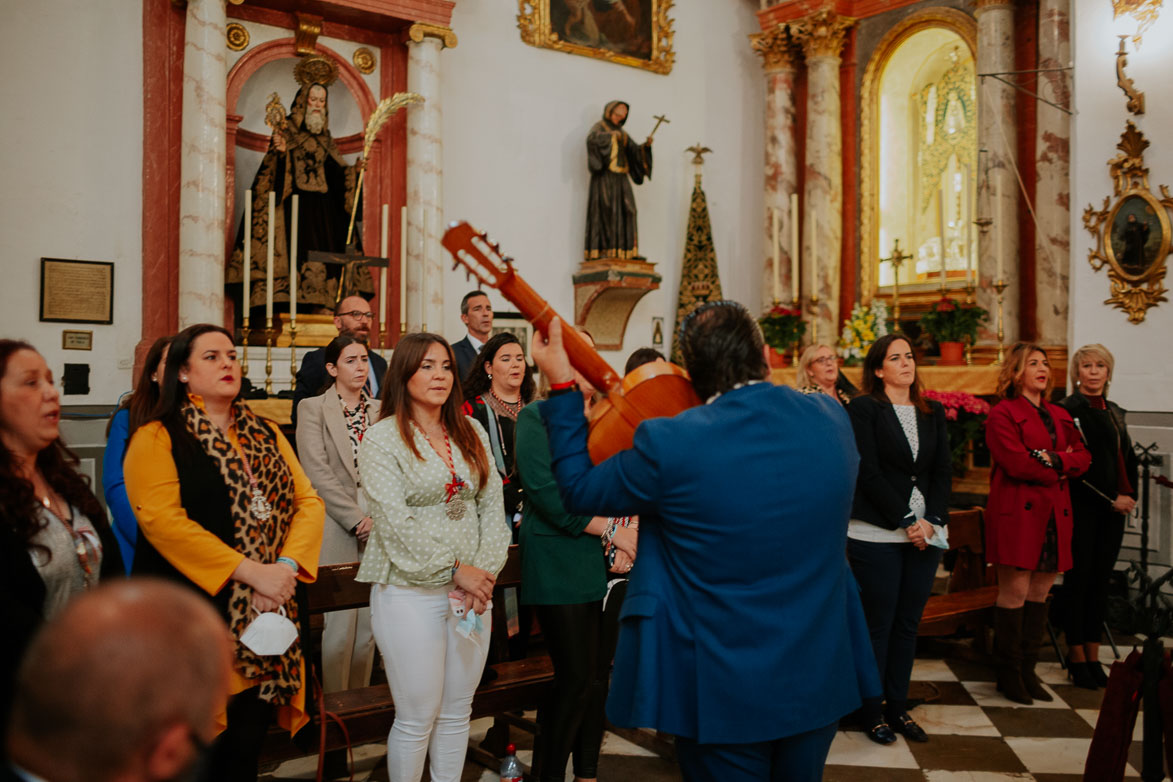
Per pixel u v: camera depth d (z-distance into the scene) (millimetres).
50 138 6535
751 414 1942
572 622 3146
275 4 7359
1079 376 5023
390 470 2891
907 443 4000
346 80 7832
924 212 9391
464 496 2982
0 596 1931
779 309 8898
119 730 785
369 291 7656
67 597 2203
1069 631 4777
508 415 4035
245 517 2576
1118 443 4840
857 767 3727
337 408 4055
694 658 1924
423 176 7816
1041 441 4473
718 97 10164
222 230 6906
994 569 5746
